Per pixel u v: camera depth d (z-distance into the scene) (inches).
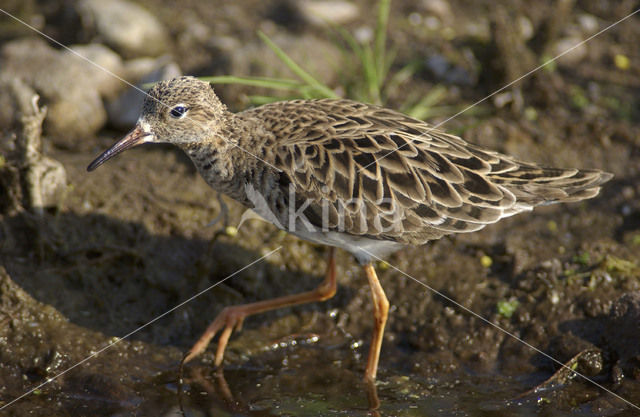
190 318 467.5
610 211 519.5
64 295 457.7
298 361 454.0
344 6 687.7
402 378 438.9
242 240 492.1
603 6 713.0
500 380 434.6
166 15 682.8
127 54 619.8
